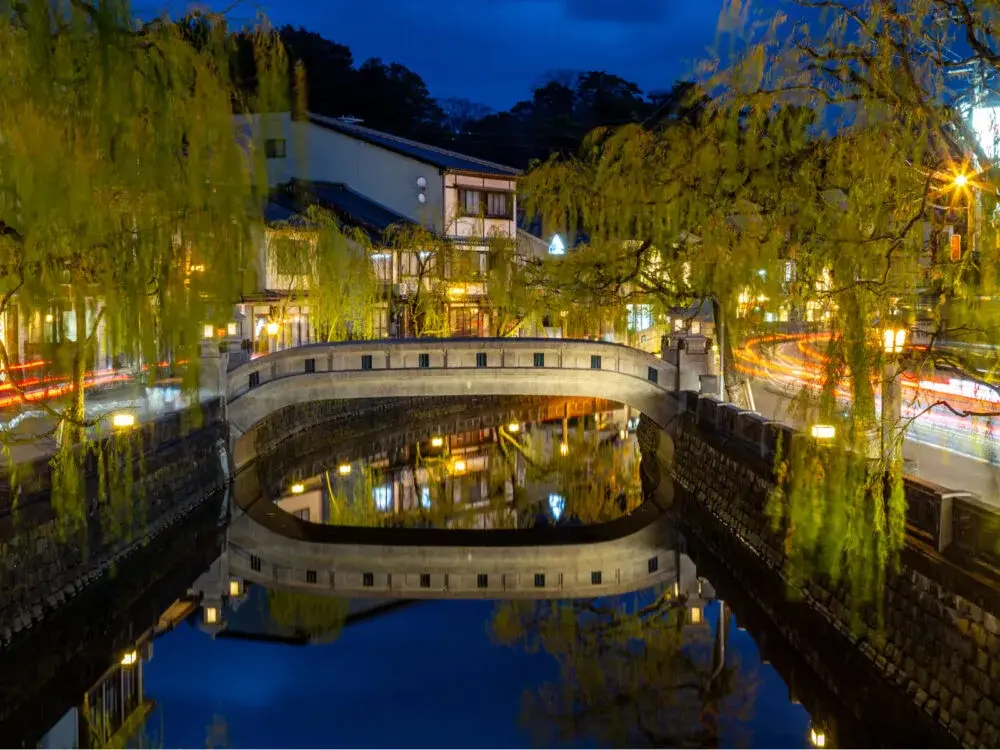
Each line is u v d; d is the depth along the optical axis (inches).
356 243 1673.2
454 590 907.4
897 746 532.1
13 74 527.2
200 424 986.1
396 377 1240.2
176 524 959.0
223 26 641.0
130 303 643.5
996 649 446.9
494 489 1341.0
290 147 1738.4
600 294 1218.6
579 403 2267.5
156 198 620.7
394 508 1238.9
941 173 502.3
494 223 2078.0
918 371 558.6
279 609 840.3
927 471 788.0
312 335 1807.3
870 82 517.0
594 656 708.7
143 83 584.4
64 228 577.0
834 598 645.9
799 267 708.0
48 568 679.1
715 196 850.8
